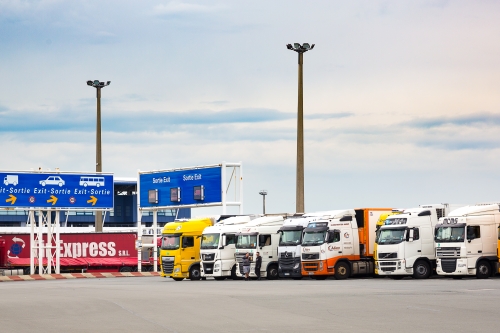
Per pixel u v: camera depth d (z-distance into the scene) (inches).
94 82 2723.9
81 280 2121.1
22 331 765.9
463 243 1628.9
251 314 907.4
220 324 805.2
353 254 1802.4
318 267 1772.9
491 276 1713.8
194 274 2057.1
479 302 1003.9
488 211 1660.9
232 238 1991.9
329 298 1126.4
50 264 2409.0
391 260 1718.8
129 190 4138.8
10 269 2517.2
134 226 4185.5
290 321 823.1
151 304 1073.5
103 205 2504.9
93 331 757.9
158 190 2559.1
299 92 2122.3
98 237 2593.5
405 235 1713.8
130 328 779.4
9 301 1176.2
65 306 1064.2
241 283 1712.6
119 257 2608.3
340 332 717.9
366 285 1470.2
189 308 999.0
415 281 1593.3
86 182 2486.5
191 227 2071.9
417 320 805.2
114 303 1100.5
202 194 2423.7
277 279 1929.1
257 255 1909.4
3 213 3986.2
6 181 2373.3
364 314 879.1
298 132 2113.7
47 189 2425.0
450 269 1644.9
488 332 700.7
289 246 1852.9
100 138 2723.9
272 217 1967.3
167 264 2063.2
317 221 1806.1
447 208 1779.0
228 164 2381.9
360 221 1825.8
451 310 901.8
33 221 2428.6
